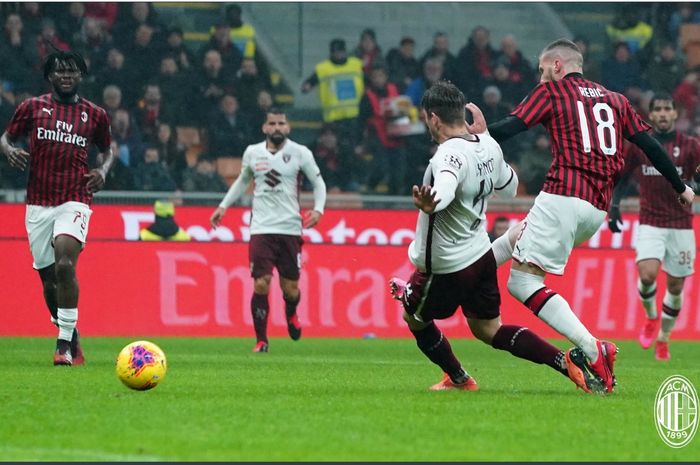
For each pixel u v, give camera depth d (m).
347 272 43.12
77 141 25.86
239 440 13.97
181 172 48.22
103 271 41.88
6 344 35.81
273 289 42.94
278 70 54.47
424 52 55.78
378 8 56.19
